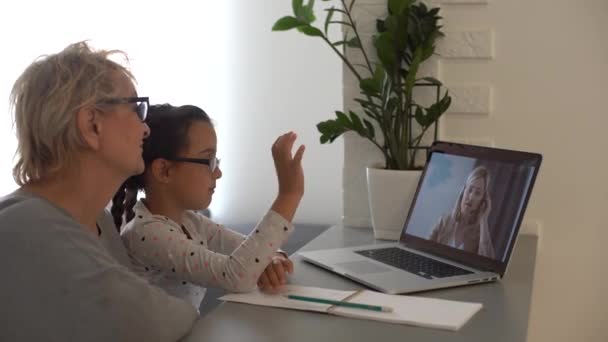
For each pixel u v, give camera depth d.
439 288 1.20
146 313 0.91
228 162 3.03
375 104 1.68
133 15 3.01
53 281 0.88
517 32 1.69
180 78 3.01
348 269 1.29
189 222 1.40
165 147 1.29
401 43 1.66
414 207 1.54
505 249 1.27
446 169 1.50
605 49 1.65
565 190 1.71
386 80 1.63
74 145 0.99
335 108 2.87
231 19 2.94
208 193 1.33
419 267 1.31
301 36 2.87
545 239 1.74
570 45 1.67
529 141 1.72
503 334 0.96
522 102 1.71
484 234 1.33
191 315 0.99
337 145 2.88
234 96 2.98
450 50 1.73
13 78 3.11
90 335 0.88
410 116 1.67
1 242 0.90
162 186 1.32
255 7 2.91
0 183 3.15
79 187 1.01
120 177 1.05
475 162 1.43
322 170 2.92
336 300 1.10
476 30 1.71
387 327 0.98
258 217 3.03
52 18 3.07
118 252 1.18
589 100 1.67
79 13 3.05
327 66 2.86
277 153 1.20
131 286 0.92
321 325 0.99
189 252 1.19
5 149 3.13
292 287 1.20
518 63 1.70
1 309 0.87
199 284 1.21
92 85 0.99
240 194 3.04
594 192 1.69
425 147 1.71
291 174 1.20
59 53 1.02
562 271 1.73
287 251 2.62
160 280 1.26
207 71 2.99
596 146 1.68
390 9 1.68
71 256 0.90
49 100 0.97
